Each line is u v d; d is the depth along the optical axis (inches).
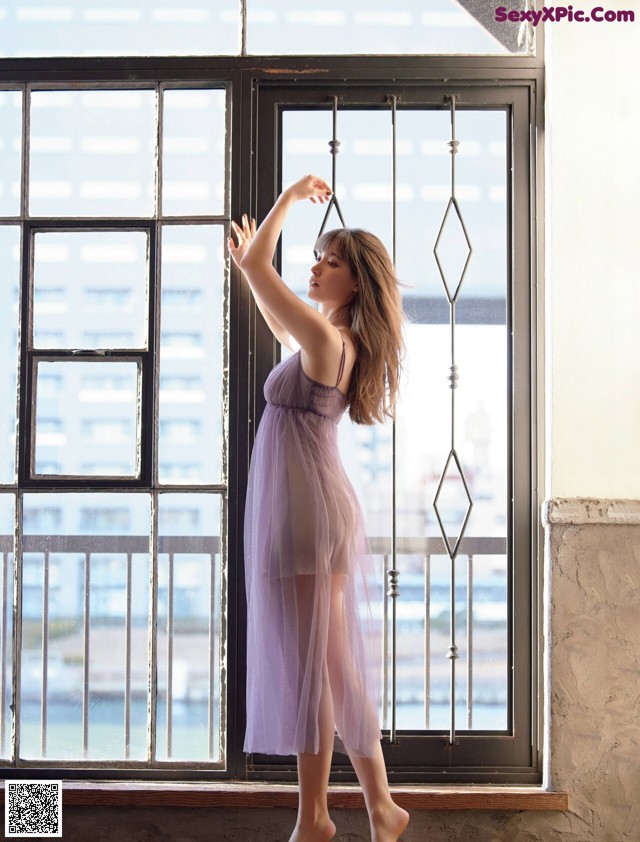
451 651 105.3
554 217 101.7
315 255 99.2
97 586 106.9
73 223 107.0
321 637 86.7
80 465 106.5
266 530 90.0
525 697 104.4
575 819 98.4
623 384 101.0
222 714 104.0
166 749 106.0
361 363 92.7
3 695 107.6
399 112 107.3
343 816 98.1
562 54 102.4
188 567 106.1
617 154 101.8
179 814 99.3
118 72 106.7
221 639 104.6
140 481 105.7
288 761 104.0
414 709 105.7
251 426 105.2
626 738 98.8
